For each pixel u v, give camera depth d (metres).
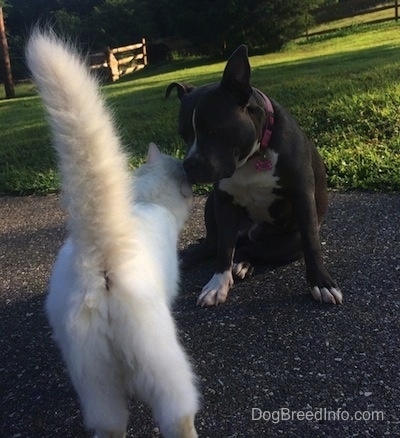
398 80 2.26
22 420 0.76
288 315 0.95
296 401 0.74
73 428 0.74
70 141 0.57
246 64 0.91
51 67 0.56
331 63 3.18
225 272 1.04
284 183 1.00
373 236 1.20
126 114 2.49
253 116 0.95
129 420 0.73
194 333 0.92
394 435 0.66
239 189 1.02
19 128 2.74
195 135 0.94
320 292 0.97
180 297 1.05
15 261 1.31
